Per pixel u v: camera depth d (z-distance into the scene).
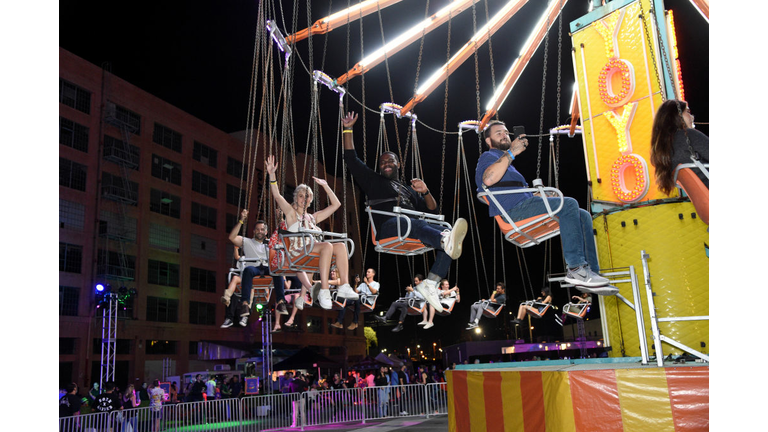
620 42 8.23
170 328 41.00
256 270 8.42
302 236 6.18
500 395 5.05
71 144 36.06
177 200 43.31
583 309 12.16
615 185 7.98
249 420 14.39
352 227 56.16
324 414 15.75
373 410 16.56
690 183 3.86
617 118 8.08
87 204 36.34
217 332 45.16
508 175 5.20
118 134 38.88
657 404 3.96
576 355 27.92
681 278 7.25
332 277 10.23
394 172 6.10
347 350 59.50
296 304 9.01
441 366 36.22
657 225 7.51
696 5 8.90
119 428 11.91
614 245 7.84
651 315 4.44
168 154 42.97
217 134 47.69
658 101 7.75
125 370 37.69
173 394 20.06
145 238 39.97
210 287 45.44
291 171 49.91
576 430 4.11
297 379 20.34
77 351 34.28
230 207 48.31
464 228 5.45
